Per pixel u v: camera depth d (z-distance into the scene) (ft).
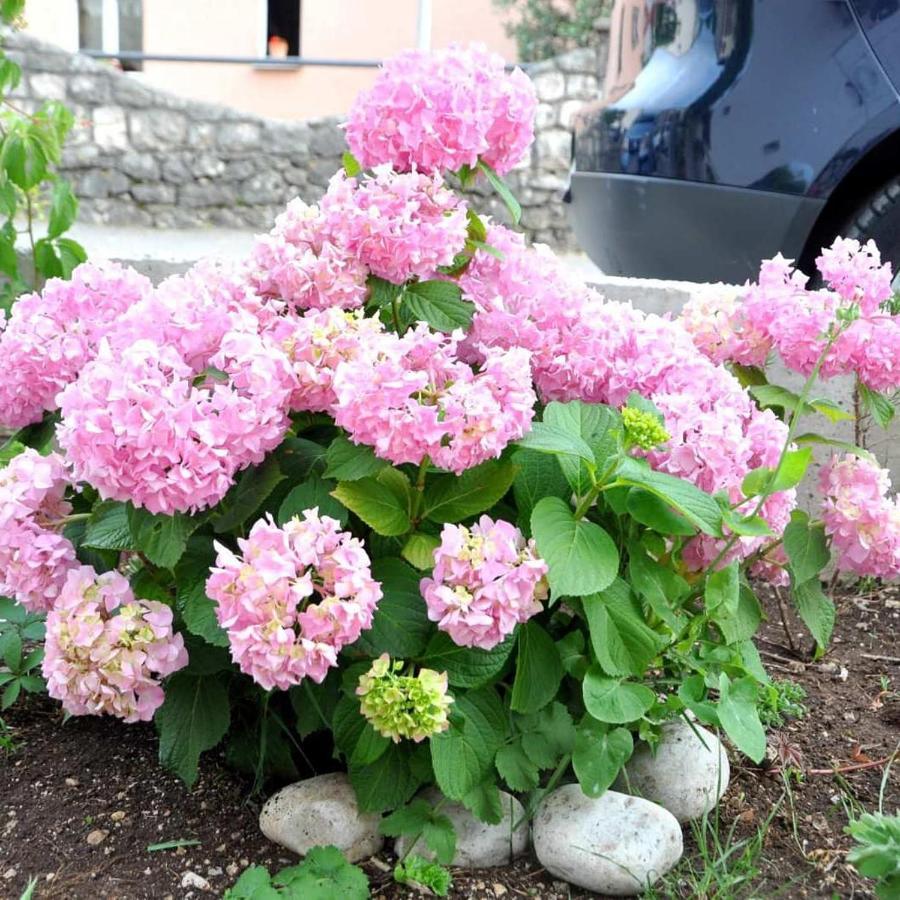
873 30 13.08
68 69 32.63
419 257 7.15
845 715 9.28
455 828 7.25
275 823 7.27
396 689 6.27
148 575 7.39
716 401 7.66
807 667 10.16
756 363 9.45
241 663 6.15
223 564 6.02
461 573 6.33
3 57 13.74
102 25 44.06
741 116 13.64
